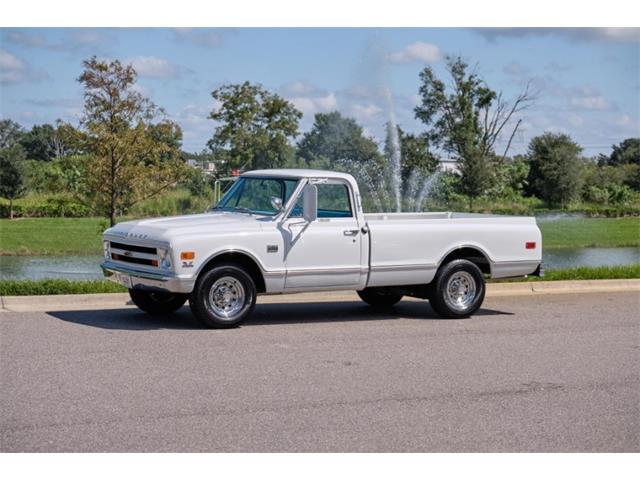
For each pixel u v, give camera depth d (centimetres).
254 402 796
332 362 967
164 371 902
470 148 4734
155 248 1124
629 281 1742
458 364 975
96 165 1922
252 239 1150
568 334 1177
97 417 738
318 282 1204
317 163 4269
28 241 3162
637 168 5469
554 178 4966
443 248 1280
